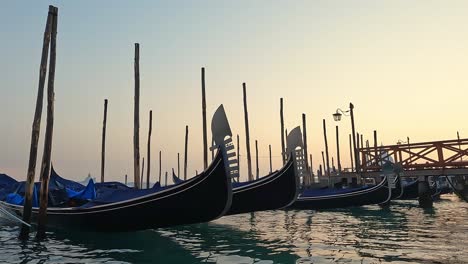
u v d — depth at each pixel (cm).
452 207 2364
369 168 2644
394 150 2445
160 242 1067
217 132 1009
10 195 1498
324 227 1401
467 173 2064
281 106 2675
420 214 1900
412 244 990
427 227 1360
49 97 1102
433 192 3212
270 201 1466
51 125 1102
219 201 1009
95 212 1107
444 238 1088
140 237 1152
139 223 1069
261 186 1445
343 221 1614
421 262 773
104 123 2289
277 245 1006
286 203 1472
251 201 1442
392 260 796
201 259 842
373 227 1384
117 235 1170
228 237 1156
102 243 1053
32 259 849
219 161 994
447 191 3772
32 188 1090
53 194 1435
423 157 2270
